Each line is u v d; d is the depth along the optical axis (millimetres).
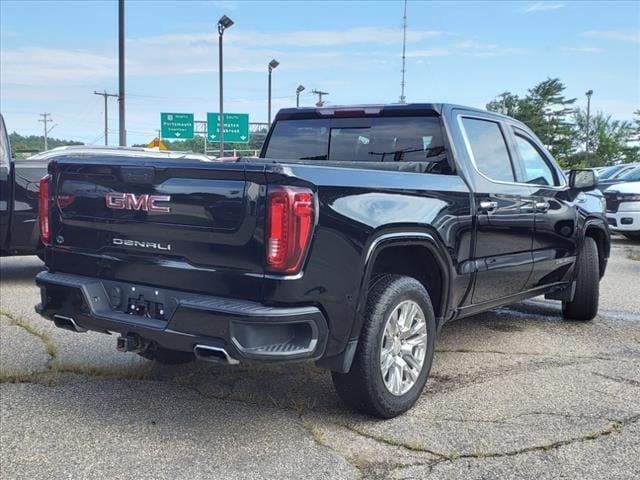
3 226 7781
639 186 13617
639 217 13359
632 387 4559
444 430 3801
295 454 3492
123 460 3416
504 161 5207
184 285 3600
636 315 6926
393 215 3779
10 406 4137
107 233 3920
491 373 4867
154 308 3703
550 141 70188
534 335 6027
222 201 3410
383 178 3844
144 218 3717
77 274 4133
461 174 4570
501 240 4953
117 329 3777
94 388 4473
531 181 5559
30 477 3234
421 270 4410
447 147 4645
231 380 4656
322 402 4227
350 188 3564
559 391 4469
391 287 3855
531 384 4613
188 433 3746
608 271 10078
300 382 4613
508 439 3680
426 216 4047
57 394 4348
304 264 3318
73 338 5773
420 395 4332
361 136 5148
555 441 3654
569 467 3357
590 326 6410
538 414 4047
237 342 3271
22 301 7422
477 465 3373
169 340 3533
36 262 10719
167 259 3670
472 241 4578
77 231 4078
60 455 3469
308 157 5438
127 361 5078
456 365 5066
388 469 3332
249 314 3238
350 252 3504
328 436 3717
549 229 5637
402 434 3740
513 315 6926
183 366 4969
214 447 3570
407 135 4883
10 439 3658
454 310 4609
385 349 3881
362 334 3723
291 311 3303
